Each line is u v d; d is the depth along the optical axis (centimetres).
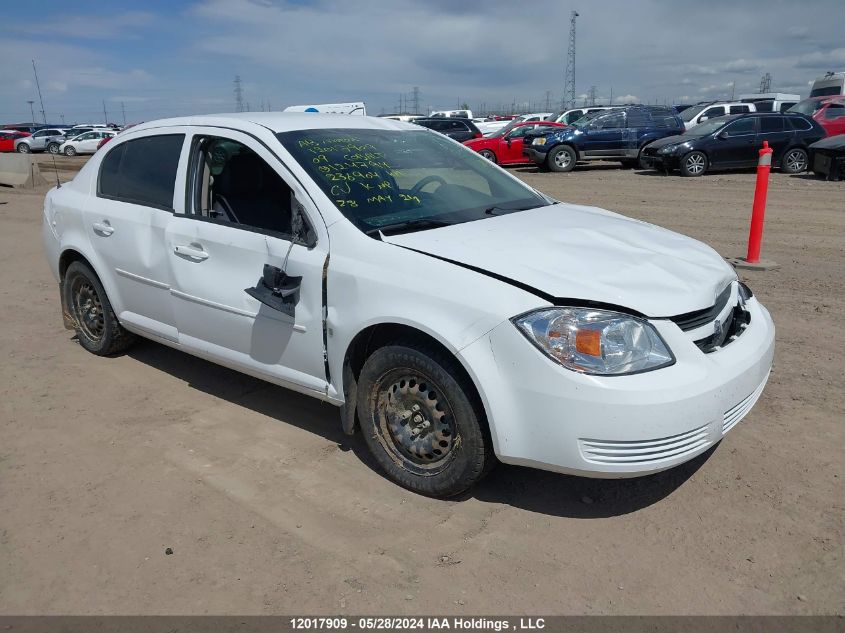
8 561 301
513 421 299
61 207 520
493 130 3203
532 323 293
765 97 3072
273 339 383
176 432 416
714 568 289
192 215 423
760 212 747
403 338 333
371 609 270
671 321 302
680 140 1767
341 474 366
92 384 488
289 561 298
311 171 376
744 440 388
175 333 446
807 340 534
